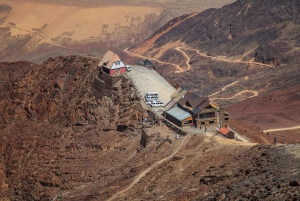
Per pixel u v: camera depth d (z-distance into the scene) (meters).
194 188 103.25
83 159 156.38
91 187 138.88
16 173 167.25
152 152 143.12
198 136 143.12
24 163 168.38
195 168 120.44
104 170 146.38
